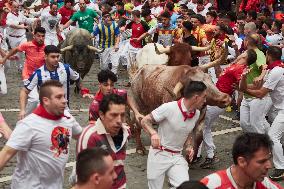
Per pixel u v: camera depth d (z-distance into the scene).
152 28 12.65
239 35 12.22
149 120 5.55
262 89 7.39
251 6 15.44
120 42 13.72
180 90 6.86
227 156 8.55
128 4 16.59
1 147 8.48
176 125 5.48
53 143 4.71
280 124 7.52
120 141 4.78
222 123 10.35
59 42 13.52
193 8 16.27
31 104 7.39
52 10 13.22
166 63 8.41
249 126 8.27
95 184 3.45
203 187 3.05
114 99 4.60
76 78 7.54
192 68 6.99
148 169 5.74
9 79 13.37
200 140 7.36
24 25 13.72
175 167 5.62
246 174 3.75
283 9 15.34
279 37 11.24
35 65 8.87
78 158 3.52
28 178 4.77
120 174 4.82
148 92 7.44
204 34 10.23
